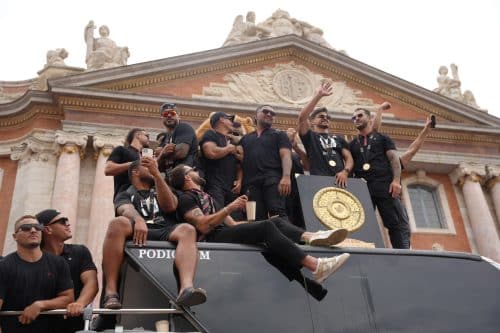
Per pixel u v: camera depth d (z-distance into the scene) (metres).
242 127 8.54
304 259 4.43
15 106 21.98
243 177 6.91
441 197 25.12
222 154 6.82
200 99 22.66
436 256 4.99
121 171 6.26
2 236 19.92
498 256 23.03
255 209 6.21
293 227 5.12
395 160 7.59
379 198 7.48
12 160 21.38
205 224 5.03
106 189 19.61
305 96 24.86
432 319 4.46
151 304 4.10
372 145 7.73
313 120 8.04
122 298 4.15
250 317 3.99
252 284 4.20
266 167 6.80
